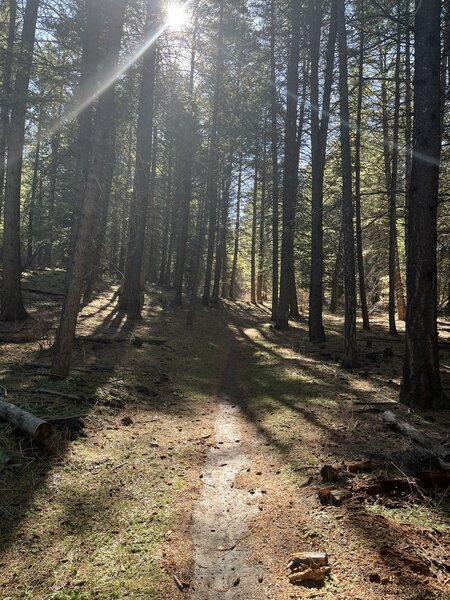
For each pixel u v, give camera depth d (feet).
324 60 59.36
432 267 25.62
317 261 53.11
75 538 12.68
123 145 73.97
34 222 75.61
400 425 21.29
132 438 20.62
